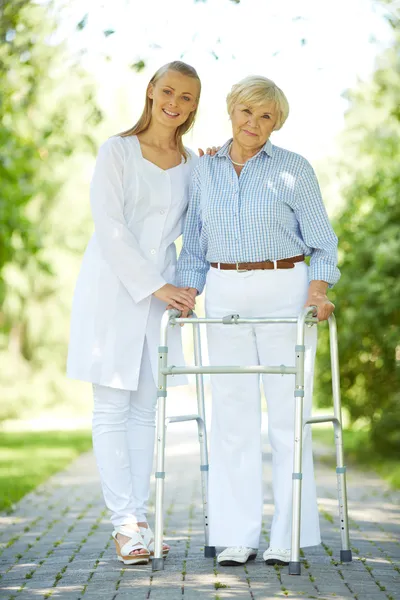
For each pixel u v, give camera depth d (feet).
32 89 33.71
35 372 107.55
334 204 53.36
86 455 54.85
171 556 19.81
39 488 36.42
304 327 17.81
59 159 47.65
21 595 16.48
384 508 29.43
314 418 18.37
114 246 19.20
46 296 102.78
